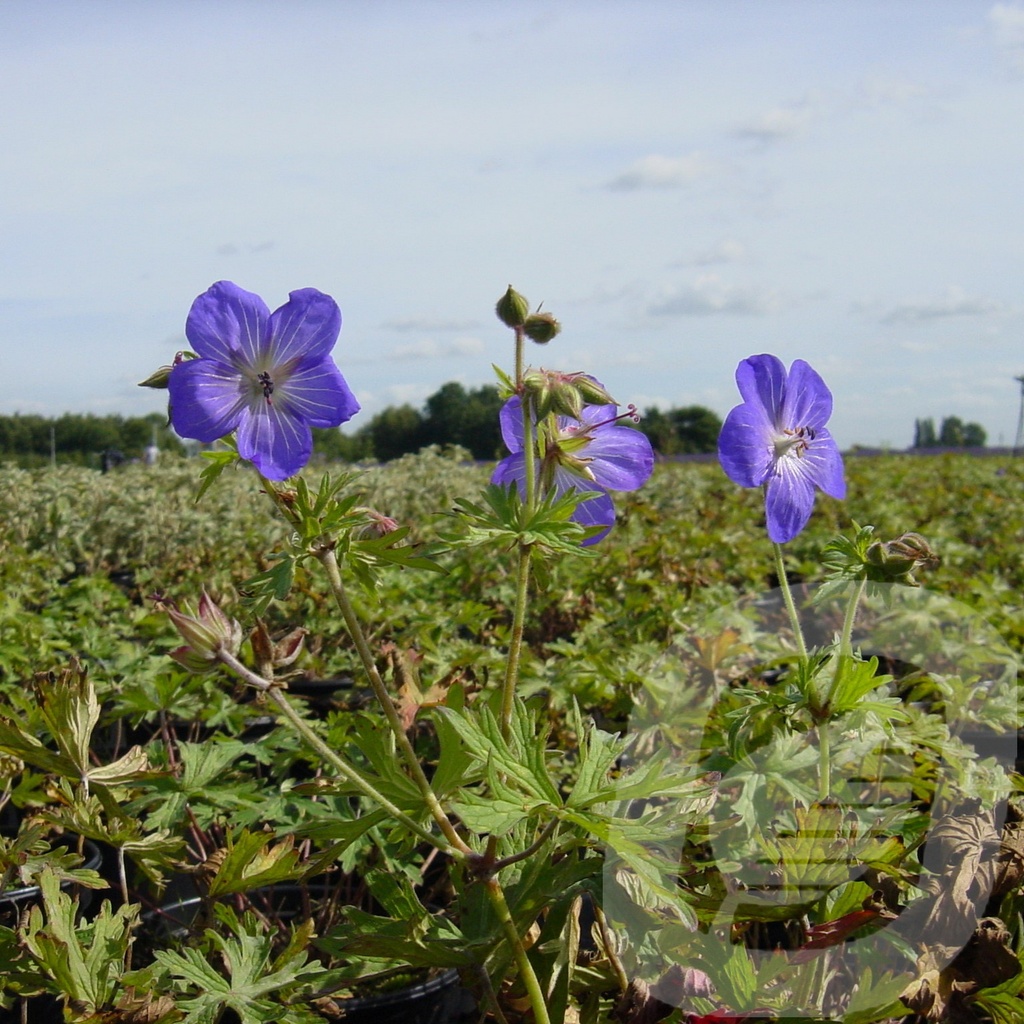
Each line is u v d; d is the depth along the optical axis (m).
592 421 0.33
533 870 0.31
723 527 1.32
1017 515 1.61
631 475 0.32
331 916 0.43
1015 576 1.15
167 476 1.61
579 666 0.58
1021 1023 0.30
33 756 0.37
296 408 0.29
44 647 0.65
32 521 1.28
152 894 0.48
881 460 3.07
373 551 0.29
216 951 0.37
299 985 0.32
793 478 0.31
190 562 1.10
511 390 0.31
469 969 0.32
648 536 1.02
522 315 0.31
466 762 0.31
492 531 0.29
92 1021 0.30
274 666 0.28
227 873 0.35
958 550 1.17
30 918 0.31
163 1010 0.30
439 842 0.29
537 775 0.28
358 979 0.32
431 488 1.49
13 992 0.32
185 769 0.43
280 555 0.29
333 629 0.72
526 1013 0.33
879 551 0.30
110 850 0.52
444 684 0.47
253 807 0.42
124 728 0.68
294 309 0.29
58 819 0.36
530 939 0.33
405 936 0.31
